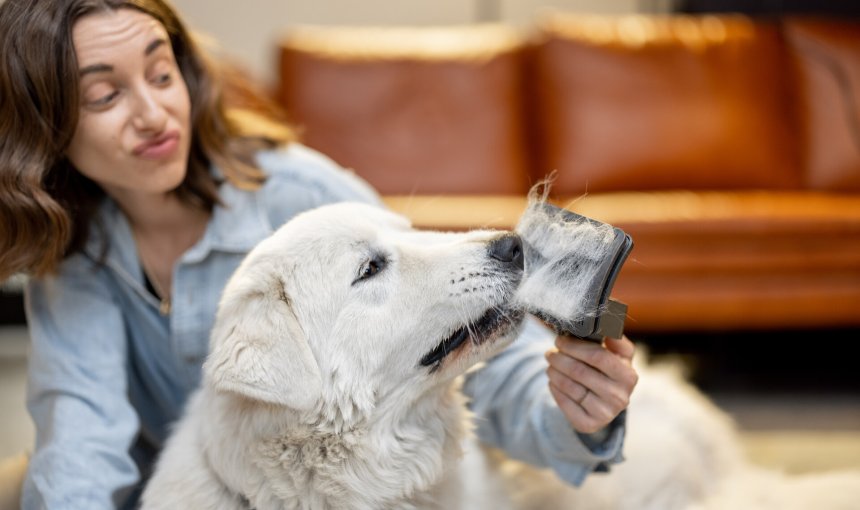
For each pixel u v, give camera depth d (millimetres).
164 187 1985
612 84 4305
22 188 1888
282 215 2223
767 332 4480
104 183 2068
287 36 4504
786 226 3625
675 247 3658
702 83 4312
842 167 4273
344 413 1747
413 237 1890
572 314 1556
